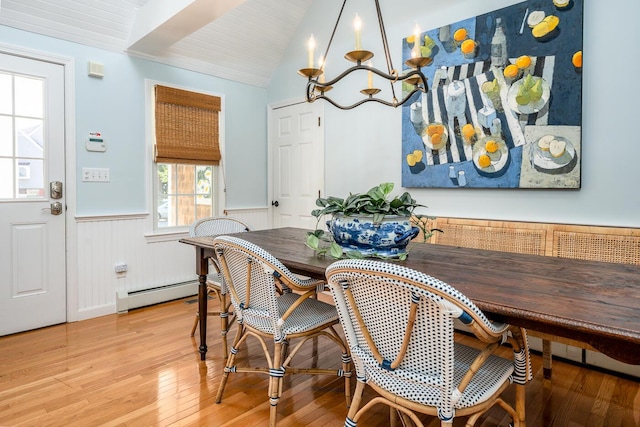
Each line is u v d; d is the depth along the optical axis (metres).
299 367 2.17
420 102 2.89
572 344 1.74
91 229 2.98
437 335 1.00
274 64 4.11
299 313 1.78
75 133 2.87
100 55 2.98
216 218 2.75
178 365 2.18
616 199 2.14
